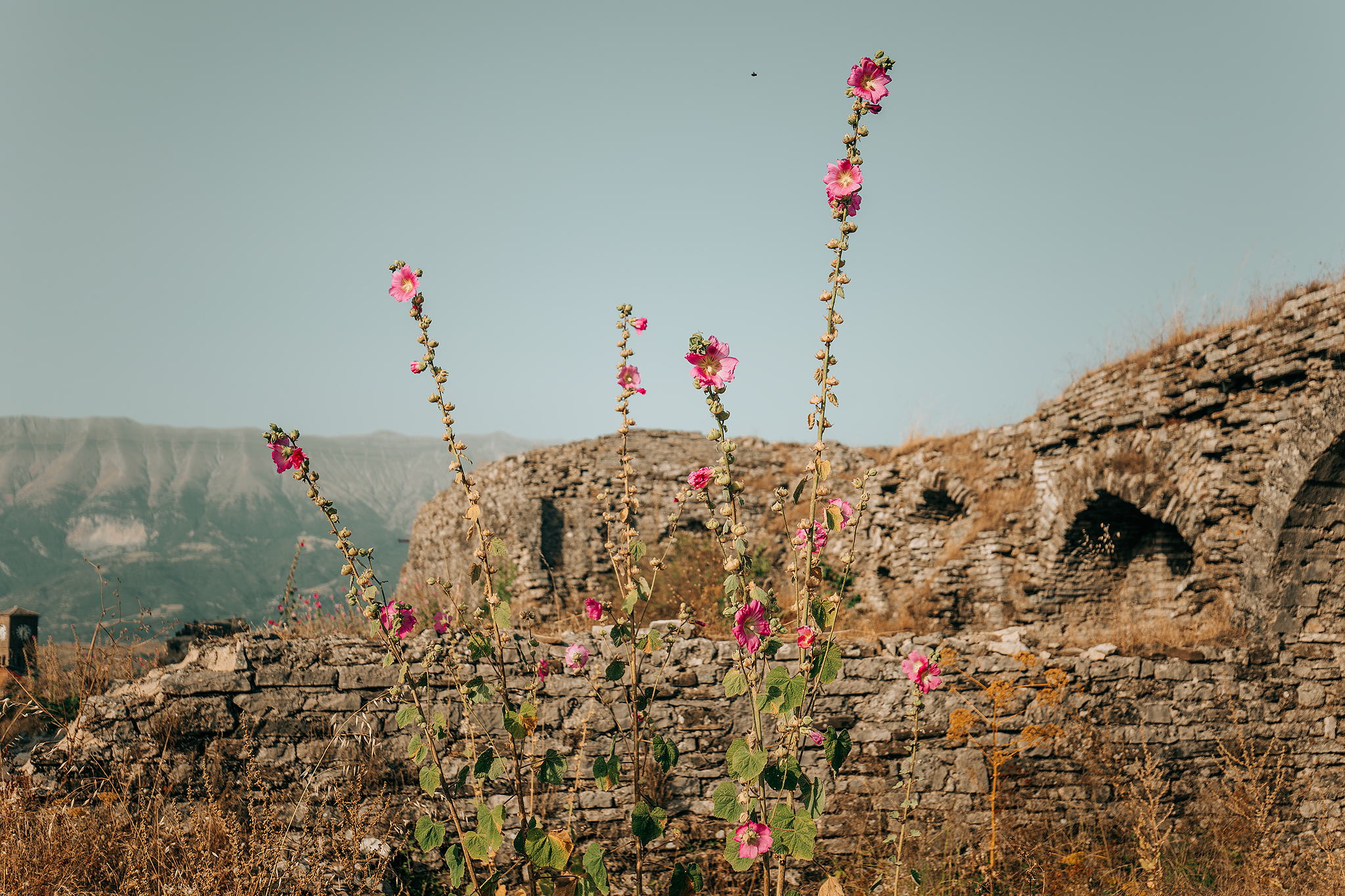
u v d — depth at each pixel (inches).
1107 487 414.3
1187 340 387.5
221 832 177.0
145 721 203.6
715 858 223.1
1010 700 255.4
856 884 216.2
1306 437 309.3
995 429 517.0
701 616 359.9
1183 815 264.2
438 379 118.0
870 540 587.8
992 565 484.4
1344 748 289.0
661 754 121.7
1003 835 241.0
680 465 685.3
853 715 247.4
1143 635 315.3
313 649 216.7
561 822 217.0
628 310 129.0
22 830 177.6
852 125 109.2
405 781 209.6
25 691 245.1
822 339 112.0
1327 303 307.3
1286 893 231.0
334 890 173.0
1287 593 315.9
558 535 653.9
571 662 143.5
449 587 129.2
